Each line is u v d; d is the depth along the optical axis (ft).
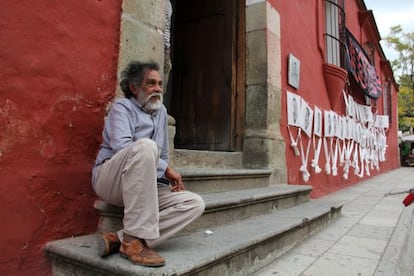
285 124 15.81
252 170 12.25
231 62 14.96
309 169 18.44
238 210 9.31
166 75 9.50
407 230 11.69
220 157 13.10
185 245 6.56
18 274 5.90
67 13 6.82
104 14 7.53
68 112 6.77
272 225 8.78
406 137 73.26
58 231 6.52
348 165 25.93
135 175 5.50
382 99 46.16
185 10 16.75
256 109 14.37
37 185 6.23
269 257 8.15
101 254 5.61
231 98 14.74
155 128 6.55
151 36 8.50
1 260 5.69
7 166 5.83
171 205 6.19
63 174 6.63
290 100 16.30
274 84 14.85
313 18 21.04
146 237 5.46
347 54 25.48
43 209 6.30
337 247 9.57
